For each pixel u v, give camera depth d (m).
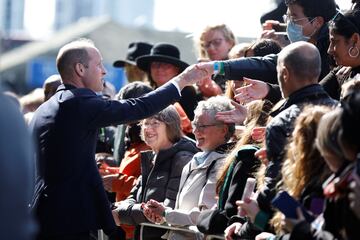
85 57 12.86
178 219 13.42
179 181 14.16
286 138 11.05
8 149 8.30
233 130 13.59
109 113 12.43
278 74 11.62
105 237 14.44
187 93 16.59
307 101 11.32
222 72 13.09
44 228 12.38
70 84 12.81
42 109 12.71
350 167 9.42
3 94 8.48
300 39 13.77
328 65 13.64
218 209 12.69
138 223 14.13
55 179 12.43
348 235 9.43
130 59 19.45
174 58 17.67
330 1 13.67
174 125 14.39
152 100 12.62
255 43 14.17
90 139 12.55
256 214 10.90
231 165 12.55
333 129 9.73
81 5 109.94
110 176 15.27
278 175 10.95
